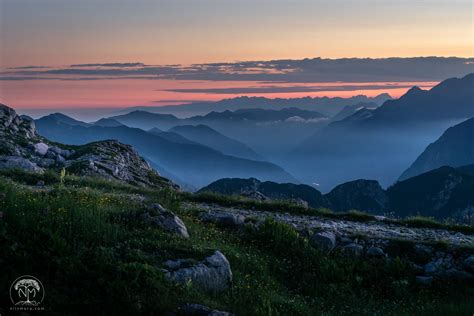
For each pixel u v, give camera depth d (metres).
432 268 23.48
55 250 16.58
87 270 16.03
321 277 22.73
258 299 18.30
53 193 25.39
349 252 24.36
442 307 20.66
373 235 25.98
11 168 36.06
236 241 24.45
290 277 22.50
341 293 21.86
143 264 16.75
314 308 19.88
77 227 18.66
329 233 25.47
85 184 34.00
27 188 28.17
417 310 20.77
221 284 18.17
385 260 23.95
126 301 15.32
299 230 26.02
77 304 14.99
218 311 15.49
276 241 24.55
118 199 27.69
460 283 22.78
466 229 28.75
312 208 31.72
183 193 33.44
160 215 21.59
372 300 21.81
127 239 18.89
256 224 26.59
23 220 17.64
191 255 18.47
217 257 18.69
